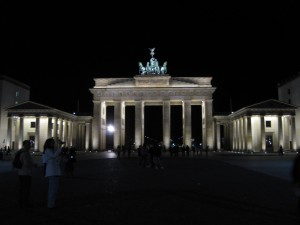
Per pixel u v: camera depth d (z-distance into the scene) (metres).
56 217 13.56
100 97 101.12
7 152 78.56
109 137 134.88
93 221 12.85
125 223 12.54
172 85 100.88
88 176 29.88
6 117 93.50
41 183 25.14
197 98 99.88
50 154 15.68
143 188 21.92
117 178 28.19
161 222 12.69
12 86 97.88
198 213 14.26
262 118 90.06
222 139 137.88
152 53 105.19
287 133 94.81
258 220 12.98
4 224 12.45
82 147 119.06
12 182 25.73
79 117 114.06
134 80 101.62
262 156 71.44
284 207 15.55
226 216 13.69
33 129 97.50
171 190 21.00
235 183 24.55
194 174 31.66
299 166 11.02
